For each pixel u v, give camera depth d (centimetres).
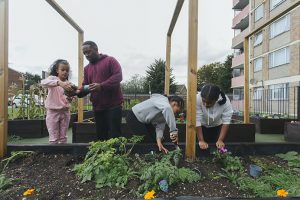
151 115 313
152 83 3266
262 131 685
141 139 315
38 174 250
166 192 209
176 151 280
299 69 1889
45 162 280
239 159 300
